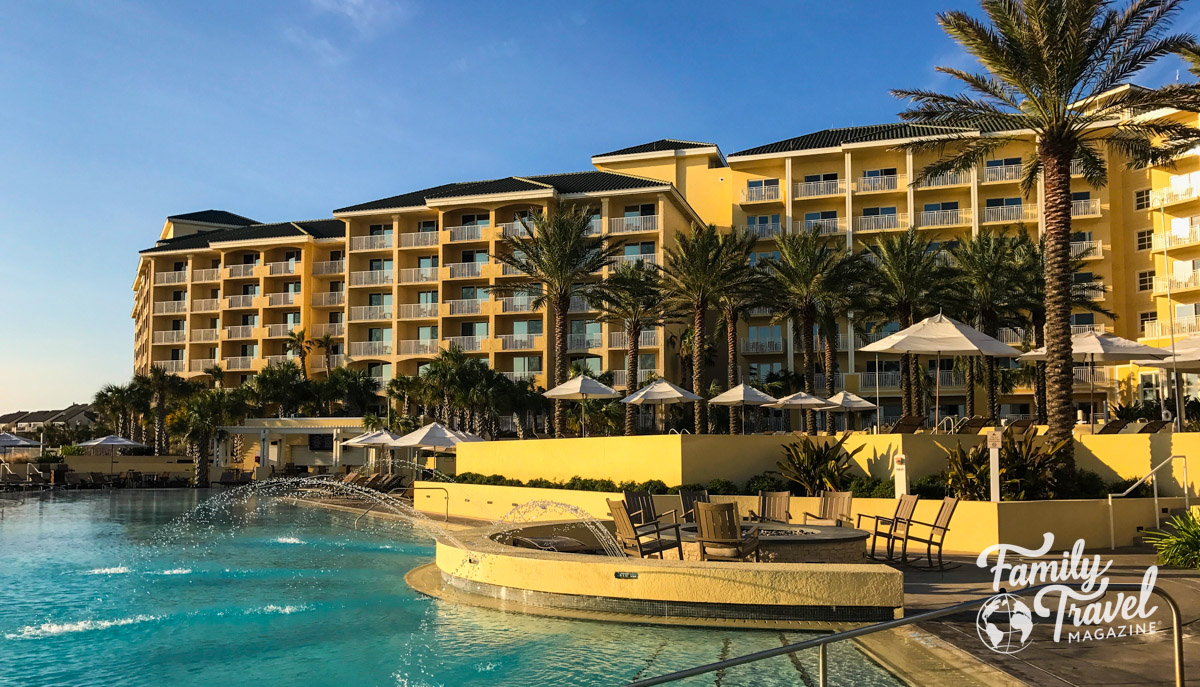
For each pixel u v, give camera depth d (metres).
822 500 15.03
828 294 37.38
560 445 24.48
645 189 52.94
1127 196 50.66
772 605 9.93
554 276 37.69
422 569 14.71
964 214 52.78
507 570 11.58
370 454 47.25
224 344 64.50
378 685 7.71
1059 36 18.78
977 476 16.25
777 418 53.66
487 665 8.30
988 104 21.38
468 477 28.92
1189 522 12.80
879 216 54.19
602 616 10.37
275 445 57.19
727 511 11.46
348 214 59.91
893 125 58.50
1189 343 22.95
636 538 12.55
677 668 8.05
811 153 55.16
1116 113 20.39
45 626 10.46
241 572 15.09
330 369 59.72
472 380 47.25
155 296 67.44
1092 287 42.22
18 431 91.31
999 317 40.81
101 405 61.16
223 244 64.00
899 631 8.70
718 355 56.84
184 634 9.95
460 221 58.50
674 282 37.62
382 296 61.53
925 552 15.12
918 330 18.92
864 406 30.78
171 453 60.81
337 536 22.17
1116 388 47.19
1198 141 21.97
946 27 19.91
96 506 33.66
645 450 20.88
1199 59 20.72
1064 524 15.38
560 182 57.28
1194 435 16.88
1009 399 51.50
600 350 53.38
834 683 7.29
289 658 8.75
